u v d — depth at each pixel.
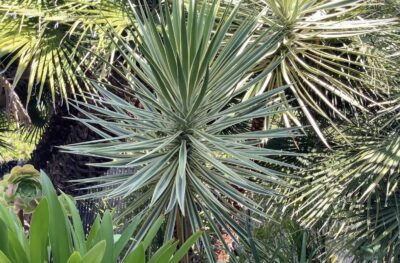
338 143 3.84
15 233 1.73
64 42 3.82
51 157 6.29
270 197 3.55
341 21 3.42
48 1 3.76
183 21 2.52
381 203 3.42
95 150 2.54
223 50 2.74
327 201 3.38
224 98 2.72
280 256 3.07
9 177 2.30
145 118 2.70
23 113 4.64
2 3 3.75
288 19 3.41
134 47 3.65
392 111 3.67
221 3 3.44
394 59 3.77
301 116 3.86
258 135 2.70
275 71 3.49
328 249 3.46
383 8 3.84
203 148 2.56
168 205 2.48
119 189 2.43
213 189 2.80
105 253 1.78
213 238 3.30
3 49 3.71
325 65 3.38
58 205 1.80
